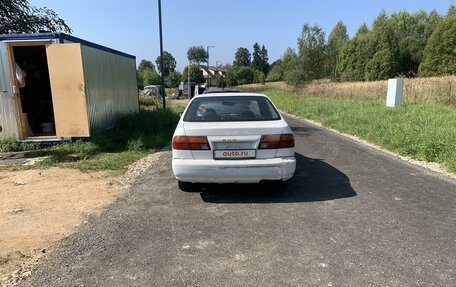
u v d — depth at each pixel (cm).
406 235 394
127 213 476
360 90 2536
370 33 5712
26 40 892
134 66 1518
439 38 4356
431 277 310
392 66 5125
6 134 938
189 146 496
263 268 330
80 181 634
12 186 606
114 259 350
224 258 350
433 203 496
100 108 1077
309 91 3606
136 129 1166
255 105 578
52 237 404
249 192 558
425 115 1200
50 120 1097
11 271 329
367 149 907
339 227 419
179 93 4931
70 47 866
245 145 494
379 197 524
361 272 319
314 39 4472
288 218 450
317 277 312
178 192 565
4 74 915
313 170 691
